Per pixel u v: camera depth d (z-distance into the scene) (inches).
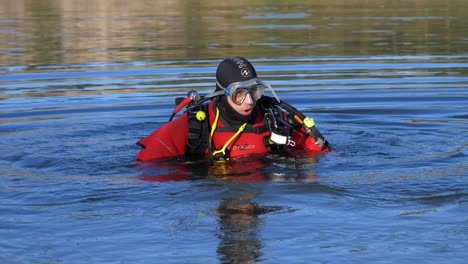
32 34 1804.9
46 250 437.4
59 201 534.3
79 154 697.6
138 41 1656.0
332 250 427.2
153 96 1047.6
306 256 418.9
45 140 775.1
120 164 649.6
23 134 810.8
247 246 435.5
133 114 934.4
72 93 1080.8
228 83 658.8
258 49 1514.5
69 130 830.5
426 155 669.3
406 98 1016.9
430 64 1312.7
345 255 419.5
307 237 448.1
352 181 570.9
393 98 1017.5
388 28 1852.9
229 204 516.1
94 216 497.7
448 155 667.4
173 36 1740.9
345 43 1594.5
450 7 2448.3
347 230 459.5
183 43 1615.4
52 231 469.7
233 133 671.1
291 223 472.1
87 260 420.8
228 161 649.6
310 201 519.2
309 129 679.1
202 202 521.3
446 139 750.5
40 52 1510.8
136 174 610.2
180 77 1198.3
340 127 836.0
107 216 496.4
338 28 1860.2
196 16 2257.6
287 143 676.7
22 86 1142.3
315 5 2640.3
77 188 567.8
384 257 416.8
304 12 2349.9
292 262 410.9
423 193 535.2
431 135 776.3
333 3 2709.2
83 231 468.4
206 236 452.8
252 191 543.8
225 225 472.4
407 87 1099.3
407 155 671.1
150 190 555.5
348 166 626.5
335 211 497.0
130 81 1173.7
